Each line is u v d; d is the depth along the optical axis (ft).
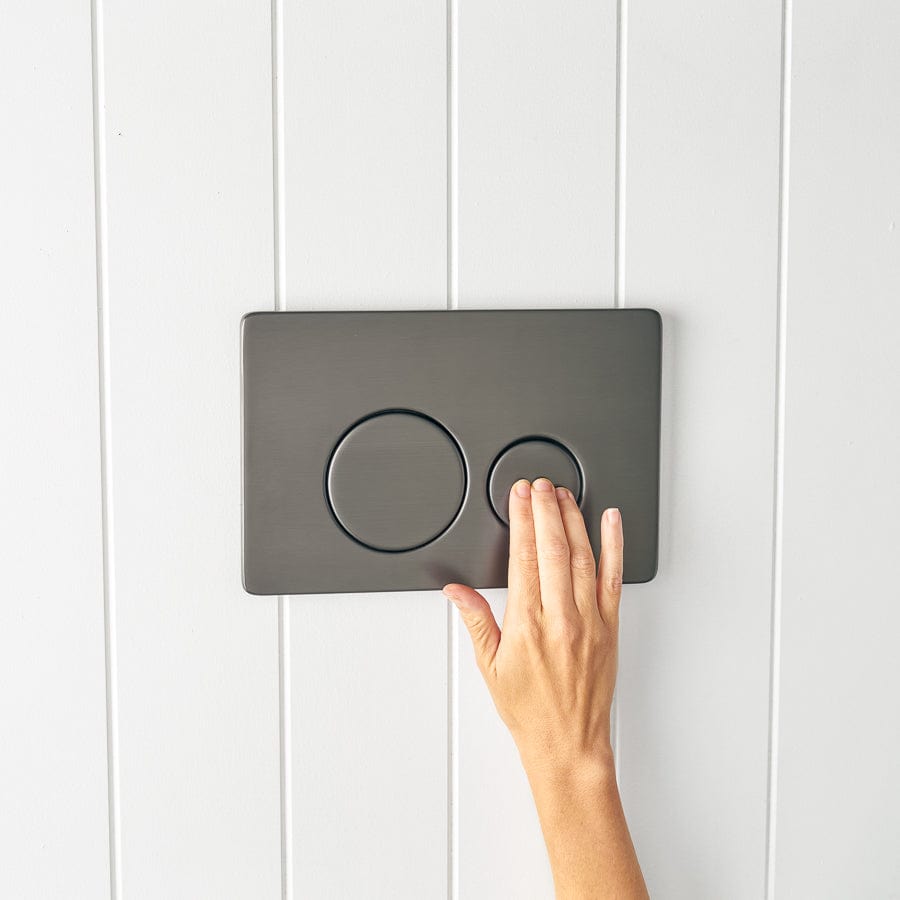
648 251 2.74
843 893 2.94
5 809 2.62
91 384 2.58
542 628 2.45
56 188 2.54
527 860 2.80
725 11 2.72
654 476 2.72
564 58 2.68
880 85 2.79
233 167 2.59
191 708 2.67
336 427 2.61
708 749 2.86
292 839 2.73
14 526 2.58
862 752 2.91
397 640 2.73
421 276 2.67
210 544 2.64
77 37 2.52
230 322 2.61
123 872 2.68
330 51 2.60
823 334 2.81
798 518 2.85
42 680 2.61
